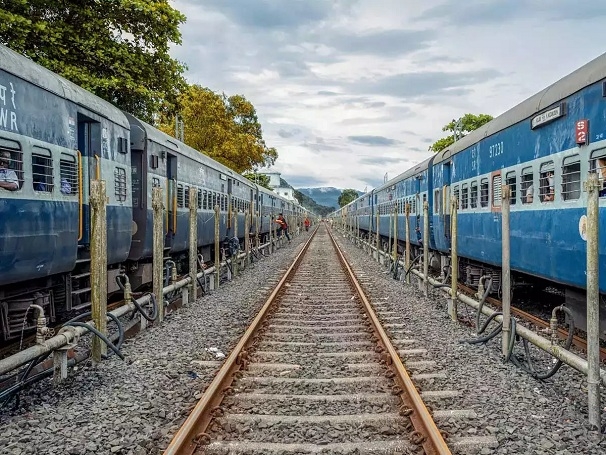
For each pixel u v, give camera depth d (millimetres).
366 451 4230
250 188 27797
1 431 4637
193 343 7949
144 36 15539
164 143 12992
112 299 11523
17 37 12477
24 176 6582
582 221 5152
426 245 12773
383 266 20375
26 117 6688
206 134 33812
